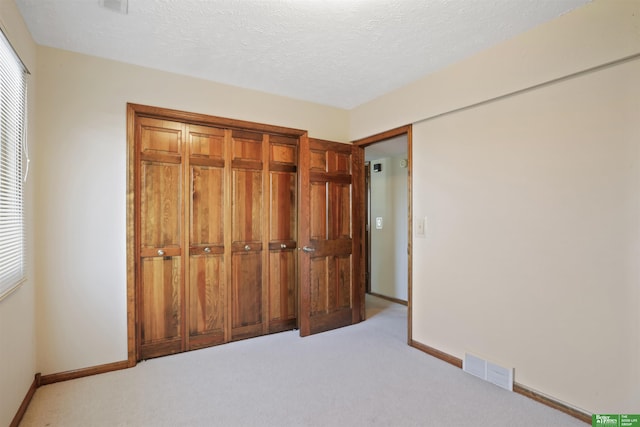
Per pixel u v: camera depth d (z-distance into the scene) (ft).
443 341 8.73
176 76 8.82
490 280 7.63
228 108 9.59
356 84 9.62
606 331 5.80
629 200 5.55
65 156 7.48
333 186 11.29
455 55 7.82
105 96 7.93
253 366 8.21
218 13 6.11
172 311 8.93
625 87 5.58
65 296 7.47
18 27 5.95
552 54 6.37
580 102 6.13
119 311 8.03
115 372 7.84
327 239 11.10
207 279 9.45
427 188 9.18
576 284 6.19
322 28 6.63
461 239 8.29
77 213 7.59
